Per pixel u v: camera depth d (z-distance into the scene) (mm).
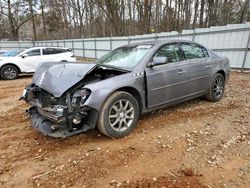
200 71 4926
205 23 22266
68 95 3352
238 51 9906
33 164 3148
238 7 19797
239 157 3162
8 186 2727
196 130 3992
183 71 4562
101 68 3814
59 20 45438
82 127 3463
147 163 3055
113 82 3641
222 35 10359
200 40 11352
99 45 19469
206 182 2658
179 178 2732
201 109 5020
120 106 3717
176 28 24797
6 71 10953
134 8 26969
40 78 3896
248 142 3555
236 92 6469
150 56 4148
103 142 3637
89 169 2967
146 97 4051
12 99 6875
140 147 3455
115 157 3207
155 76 4102
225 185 2609
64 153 3379
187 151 3324
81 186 2662
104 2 24641
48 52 12156
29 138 3918
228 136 3760
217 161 3070
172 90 4410
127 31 26984
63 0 38156
